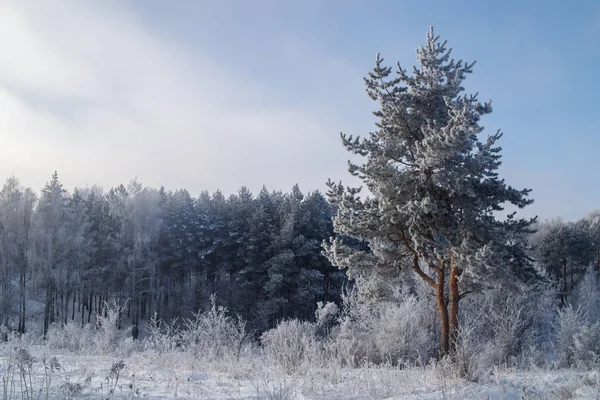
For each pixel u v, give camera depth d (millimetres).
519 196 14734
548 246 51312
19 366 7727
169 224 51094
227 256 49031
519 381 10070
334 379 10125
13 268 41750
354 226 15648
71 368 10547
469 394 8539
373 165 15141
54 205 42906
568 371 12664
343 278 46188
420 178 15133
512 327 21172
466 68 16188
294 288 45469
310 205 50969
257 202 54375
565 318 22062
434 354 21359
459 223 14273
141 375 10461
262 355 15398
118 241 47000
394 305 20688
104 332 18453
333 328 22422
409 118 15516
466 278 13977
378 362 18109
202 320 16938
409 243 15914
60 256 41094
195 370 11977
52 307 42594
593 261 53875
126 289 44969
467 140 13336
